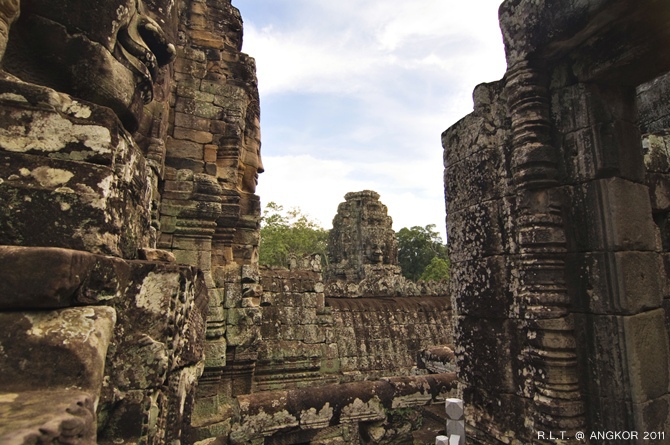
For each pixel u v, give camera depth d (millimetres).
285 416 5316
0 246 1490
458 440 4652
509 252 3895
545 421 3301
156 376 1903
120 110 2408
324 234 39156
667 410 3145
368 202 23984
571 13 3170
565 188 3541
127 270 1957
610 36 3223
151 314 2006
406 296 13109
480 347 4156
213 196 6594
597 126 3369
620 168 3322
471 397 4242
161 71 6074
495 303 3979
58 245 1709
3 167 1689
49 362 1459
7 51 2033
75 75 2146
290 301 9133
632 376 3025
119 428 1792
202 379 6172
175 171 6520
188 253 6402
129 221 2199
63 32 2100
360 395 5723
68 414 1246
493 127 4227
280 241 32812
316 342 8898
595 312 3262
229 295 6699
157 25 2738
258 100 8508
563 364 3295
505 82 3963
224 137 7312
